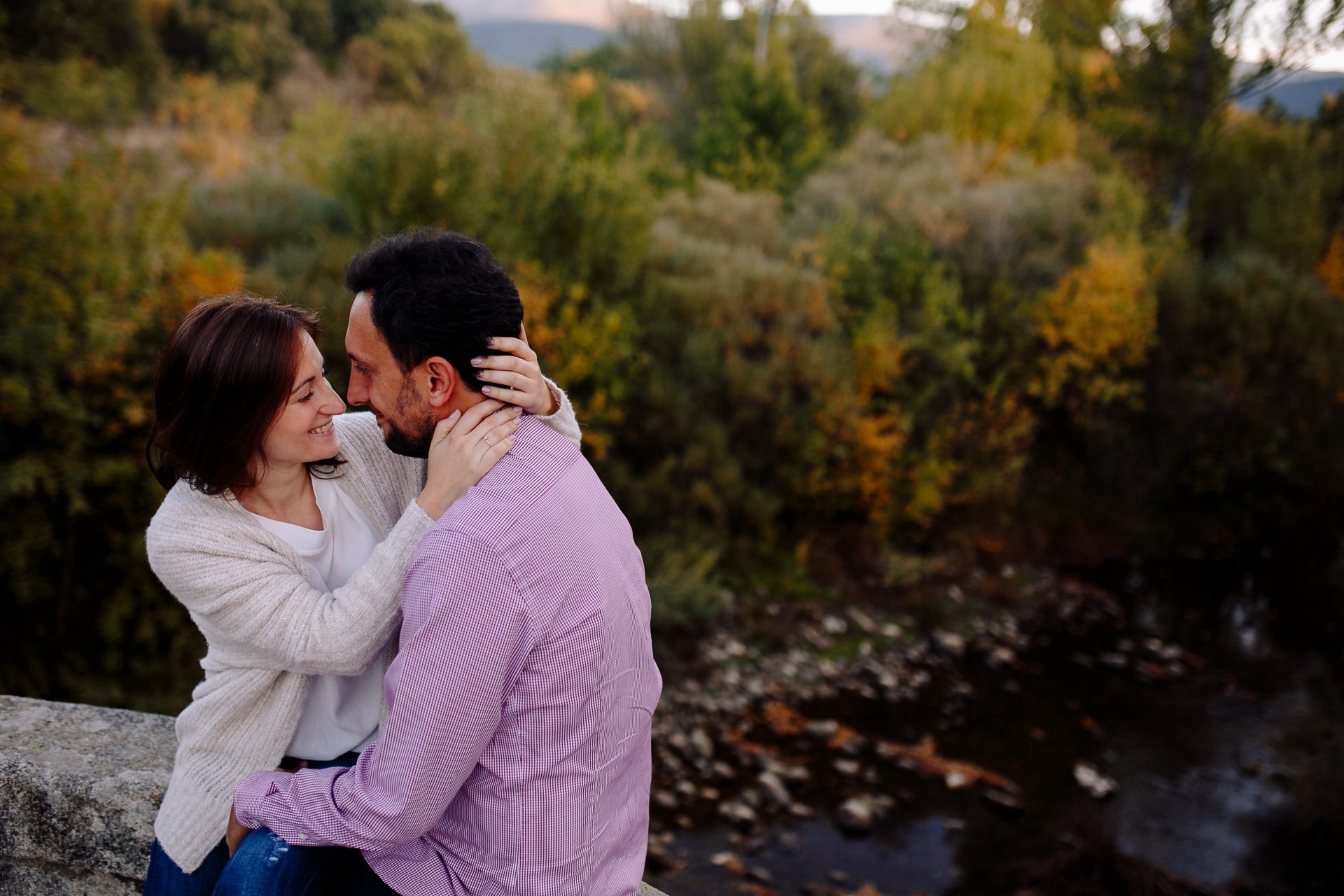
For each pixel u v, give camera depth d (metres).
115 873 1.73
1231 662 8.02
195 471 1.18
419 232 1.17
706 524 7.85
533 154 7.34
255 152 8.59
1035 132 14.14
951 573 8.90
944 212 10.40
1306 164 15.09
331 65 16.97
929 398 9.18
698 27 16.39
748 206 10.52
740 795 5.45
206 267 5.35
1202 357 11.93
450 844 1.13
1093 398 10.97
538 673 1.04
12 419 4.71
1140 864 5.04
